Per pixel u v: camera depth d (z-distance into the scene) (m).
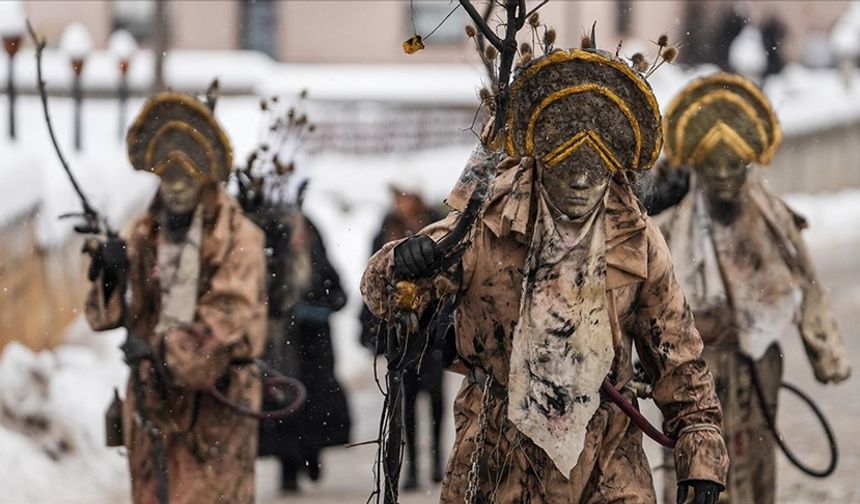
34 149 17.09
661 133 6.29
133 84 28.23
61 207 16.17
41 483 11.81
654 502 6.55
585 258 6.30
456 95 38.03
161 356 9.09
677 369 6.52
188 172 9.22
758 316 10.20
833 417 15.08
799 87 38.56
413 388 11.56
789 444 13.95
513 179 6.42
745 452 10.22
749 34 38.31
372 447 14.83
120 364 14.77
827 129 35.53
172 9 40.00
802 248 10.38
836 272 25.09
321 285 12.87
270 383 10.09
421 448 14.70
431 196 24.11
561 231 6.30
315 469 12.78
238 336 9.14
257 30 41.28
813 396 16.19
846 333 19.38
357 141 33.44
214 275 9.22
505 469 6.56
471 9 6.51
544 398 6.32
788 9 49.47
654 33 41.03
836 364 10.44
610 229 6.36
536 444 6.39
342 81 38.75
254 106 32.44
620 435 6.55
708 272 10.23
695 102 10.28
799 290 10.33
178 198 9.25
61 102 27.03
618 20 40.28
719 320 10.20
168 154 9.23
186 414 9.16
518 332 6.35
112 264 9.20
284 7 41.28
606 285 6.37
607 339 6.34
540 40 6.91
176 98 9.29
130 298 9.35
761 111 10.27
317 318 12.73
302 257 11.41
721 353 10.24
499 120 6.44
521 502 6.54
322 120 33.50
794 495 12.02
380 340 7.47
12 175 14.07
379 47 41.50
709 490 6.46
